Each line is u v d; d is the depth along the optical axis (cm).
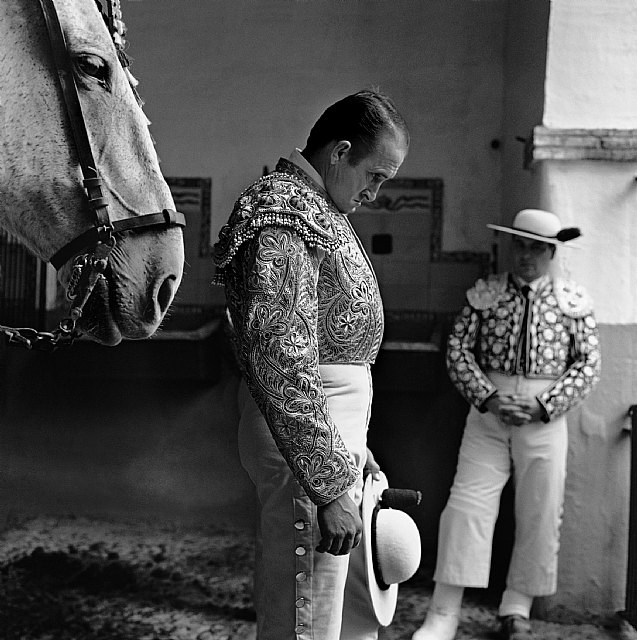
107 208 210
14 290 594
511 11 578
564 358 434
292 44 617
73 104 208
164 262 216
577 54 459
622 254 458
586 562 456
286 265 212
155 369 585
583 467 457
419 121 607
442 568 424
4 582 462
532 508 431
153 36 622
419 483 586
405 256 605
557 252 458
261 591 234
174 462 613
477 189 604
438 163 606
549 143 454
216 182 620
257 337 209
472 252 602
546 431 429
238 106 620
